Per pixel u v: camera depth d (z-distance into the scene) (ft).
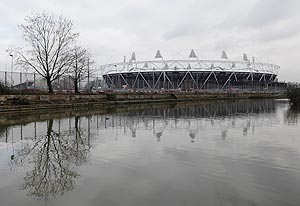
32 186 23.27
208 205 19.30
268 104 153.69
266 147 38.27
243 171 27.20
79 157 32.89
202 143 41.34
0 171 27.53
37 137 46.26
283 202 19.90
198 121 70.69
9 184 23.81
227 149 37.11
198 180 24.52
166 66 304.91
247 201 20.06
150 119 75.05
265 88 335.67
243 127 59.36
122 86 264.31
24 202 20.07
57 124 62.39
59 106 105.50
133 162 30.53
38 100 100.89
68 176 25.80
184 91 229.25
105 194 21.34
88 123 65.00
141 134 49.93
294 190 22.20
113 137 46.70
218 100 207.92
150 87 284.00
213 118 78.38
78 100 121.90
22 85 124.67
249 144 40.50
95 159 31.91
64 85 153.17
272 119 75.20
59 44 127.65
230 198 20.56
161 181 24.22
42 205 19.56
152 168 28.19
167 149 37.17
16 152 35.73
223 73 312.09
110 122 67.62
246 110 109.19
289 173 26.55
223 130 54.95
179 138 45.73
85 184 23.56
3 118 72.38
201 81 308.19
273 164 29.68
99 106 125.90
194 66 306.96
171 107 126.62
